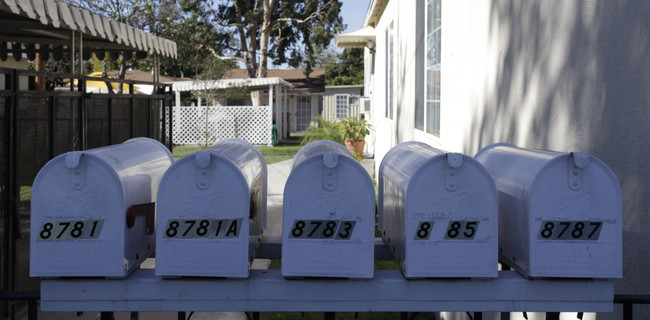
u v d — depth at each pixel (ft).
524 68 10.81
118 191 7.40
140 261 8.14
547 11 9.77
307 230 7.35
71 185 7.38
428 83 21.21
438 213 7.29
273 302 7.52
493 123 12.62
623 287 7.74
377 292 7.48
